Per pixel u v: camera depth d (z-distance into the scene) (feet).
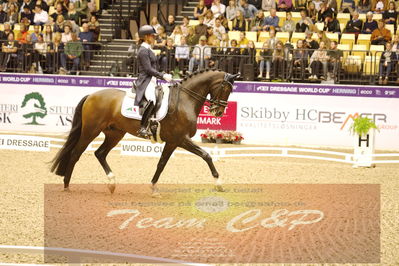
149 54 39.73
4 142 62.08
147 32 39.52
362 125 58.13
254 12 82.17
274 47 72.64
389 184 46.96
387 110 69.00
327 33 76.79
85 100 41.27
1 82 76.48
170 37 76.48
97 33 82.38
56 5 88.07
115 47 81.97
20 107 76.54
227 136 70.59
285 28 78.07
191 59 72.13
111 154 60.80
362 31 77.05
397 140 69.10
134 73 74.38
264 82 71.10
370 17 76.89
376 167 57.47
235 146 69.00
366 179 49.21
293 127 71.10
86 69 77.56
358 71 70.49
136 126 39.99
